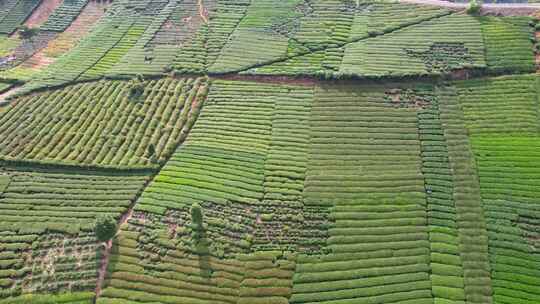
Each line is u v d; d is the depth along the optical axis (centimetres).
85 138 7262
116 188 6456
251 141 6962
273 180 6378
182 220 5972
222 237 5762
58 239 5894
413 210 5869
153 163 6744
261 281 5356
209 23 9444
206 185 6366
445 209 5838
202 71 8306
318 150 6719
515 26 8100
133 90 8025
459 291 5119
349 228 5766
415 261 5400
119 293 5328
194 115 7462
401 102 7256
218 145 6944
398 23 8638
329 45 8419
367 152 6612
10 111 7944
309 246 5650
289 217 5925
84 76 8575
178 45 9025
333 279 5338
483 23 8288
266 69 8138
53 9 10900
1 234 5981
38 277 5522
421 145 6619
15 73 8994
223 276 5422
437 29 8350
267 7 9638
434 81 7500
